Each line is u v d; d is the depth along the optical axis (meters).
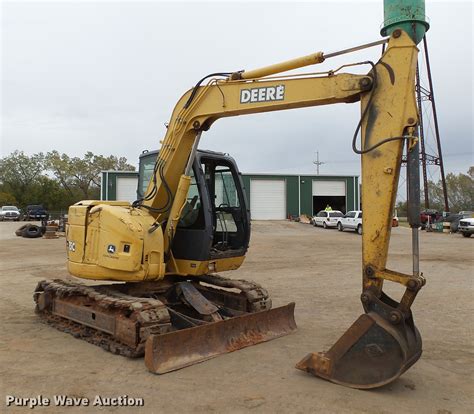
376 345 4.59
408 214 4.54
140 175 7.71
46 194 65.81
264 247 21.31
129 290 6.60
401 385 4.84
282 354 5.78
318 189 46.03
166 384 4.83
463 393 4.66
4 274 12.52
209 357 5.57
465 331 7.05
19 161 71.88
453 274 12.86
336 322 7.50
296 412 4.18
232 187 7.33
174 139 6.43
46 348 6.06
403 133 4.57
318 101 5.21
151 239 6.12
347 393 4.59
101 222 6.34
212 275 7.75
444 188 39.84
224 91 5.99
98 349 6.01
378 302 4.62
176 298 6.80
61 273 12.70
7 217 43.75
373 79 4.73
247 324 6.26
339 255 17.89
